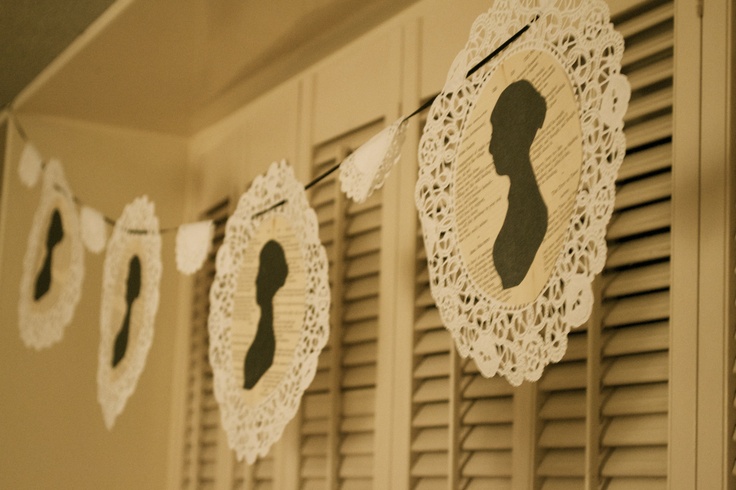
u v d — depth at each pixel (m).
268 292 1.18
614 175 0.72
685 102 0.88
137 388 1.88
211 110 1.81
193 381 1.84
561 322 0.75
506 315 0.80
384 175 0.95
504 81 0.84
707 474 0.81
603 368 0.94
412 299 1.23
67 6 1.54
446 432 1.17
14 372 1.83
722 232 0.83
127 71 1.63
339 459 1.34
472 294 0.84
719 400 0.81
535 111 0.80
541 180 0.79
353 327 1.36
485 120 0.85
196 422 1.77
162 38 1.49
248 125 1.72
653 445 0.90
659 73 0.92
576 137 0.76
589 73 0.76
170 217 1.95
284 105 1.60
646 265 0.95
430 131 0.90
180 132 1.96
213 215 1.85
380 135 0.96
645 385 0.92
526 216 0.79
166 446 1.89
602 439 0.93
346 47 1.45
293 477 1.42
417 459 1.21
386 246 1.29
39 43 1.68
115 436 1.86
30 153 1.72
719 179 0.84
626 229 0.92
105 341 1.50
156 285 1.39
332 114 1.46
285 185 1.18
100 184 1.92
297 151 1.54
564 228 0.76
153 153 1.96
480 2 1.18
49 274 1.66
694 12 0.88
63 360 1.86
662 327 0.90
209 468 1.73
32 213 1.92
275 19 1.39
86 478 1.83
